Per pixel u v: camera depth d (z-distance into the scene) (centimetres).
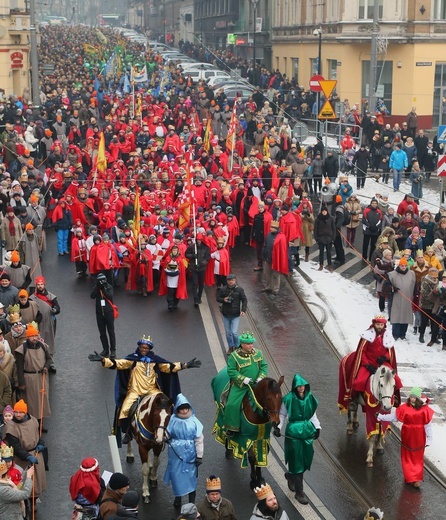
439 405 1728
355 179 3775
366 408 1514
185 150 3759
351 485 1442
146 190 2945
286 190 3036
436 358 1978
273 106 5269
